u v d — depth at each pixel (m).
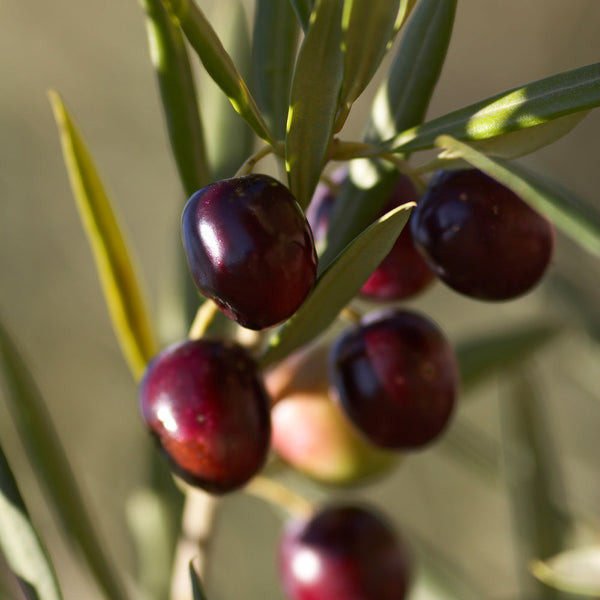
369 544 0.28
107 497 0.56
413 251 0.25
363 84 0.23
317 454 0.29
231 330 0.30
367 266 0.23
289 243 0.23
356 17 0.23
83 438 0.60
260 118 0.23
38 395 0.28
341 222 0.25
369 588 0.28
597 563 0.28
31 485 0.44
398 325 0.25
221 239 0.23
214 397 0.24
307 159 0.23
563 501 0.32
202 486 0.25
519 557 0.32
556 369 0.53
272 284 0.23
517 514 0.32
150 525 0.31
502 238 0.24
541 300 0.34
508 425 0.32
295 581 0.29
